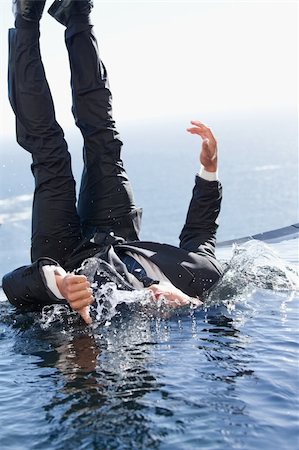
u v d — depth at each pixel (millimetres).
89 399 2027
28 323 3043
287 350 2355
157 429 1782
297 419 1818
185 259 3244
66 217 3393
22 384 2229
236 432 1753
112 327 2805
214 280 3219
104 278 3053
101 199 3598
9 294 3137
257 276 3396
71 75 3693
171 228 40188
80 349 2570
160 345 2510
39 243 3377
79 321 2955
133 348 2506
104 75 3691
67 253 3379
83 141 3668
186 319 2838
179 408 1907
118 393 2059
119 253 3320
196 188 3525
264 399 1947
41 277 2953
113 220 3590
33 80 3438
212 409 1891
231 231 40844
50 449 1728
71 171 3449
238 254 3621
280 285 3291
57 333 2824
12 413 1974
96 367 2328
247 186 68688
